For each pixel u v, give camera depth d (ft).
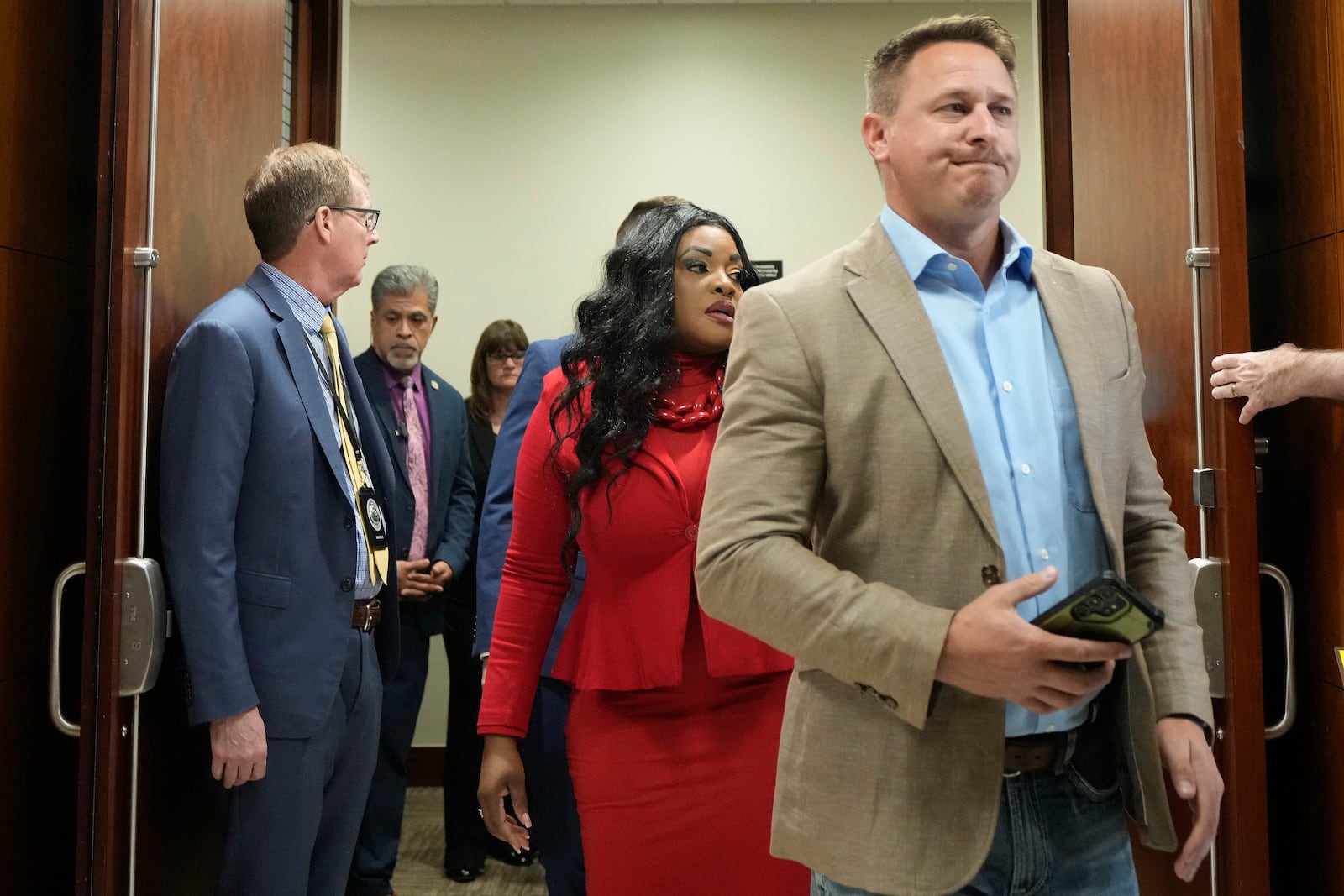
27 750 6.65
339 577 6.75
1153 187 7.20
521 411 7.91
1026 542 3.72
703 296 5.93
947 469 3.64
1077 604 3.09
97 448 6.26
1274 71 7.03
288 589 6.49
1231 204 6.32
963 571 3.59
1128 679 3.72
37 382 6.70
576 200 16.25
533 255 16.21
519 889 11.73
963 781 3.55
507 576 6.17
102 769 6.11
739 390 3.84
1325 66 6.41
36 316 6.68
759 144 16.26
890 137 4.02
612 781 5.68
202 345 6.38
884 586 3.41
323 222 7.12
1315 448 6.56
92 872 6.08
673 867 5.61
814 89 16.29
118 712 6.17
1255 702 6.18
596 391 5.72
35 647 6.70
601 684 5.66
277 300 6.93
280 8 8.84
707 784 5.60
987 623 3.15
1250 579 6.23
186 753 7.23
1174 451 6.95
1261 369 6.04
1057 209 11.91
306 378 6.79
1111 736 3.87
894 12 16.24
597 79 16.30
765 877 5.56
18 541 6.50
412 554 11.30
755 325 3.88
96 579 6.23
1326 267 6.43
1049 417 3.84
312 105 11.58
